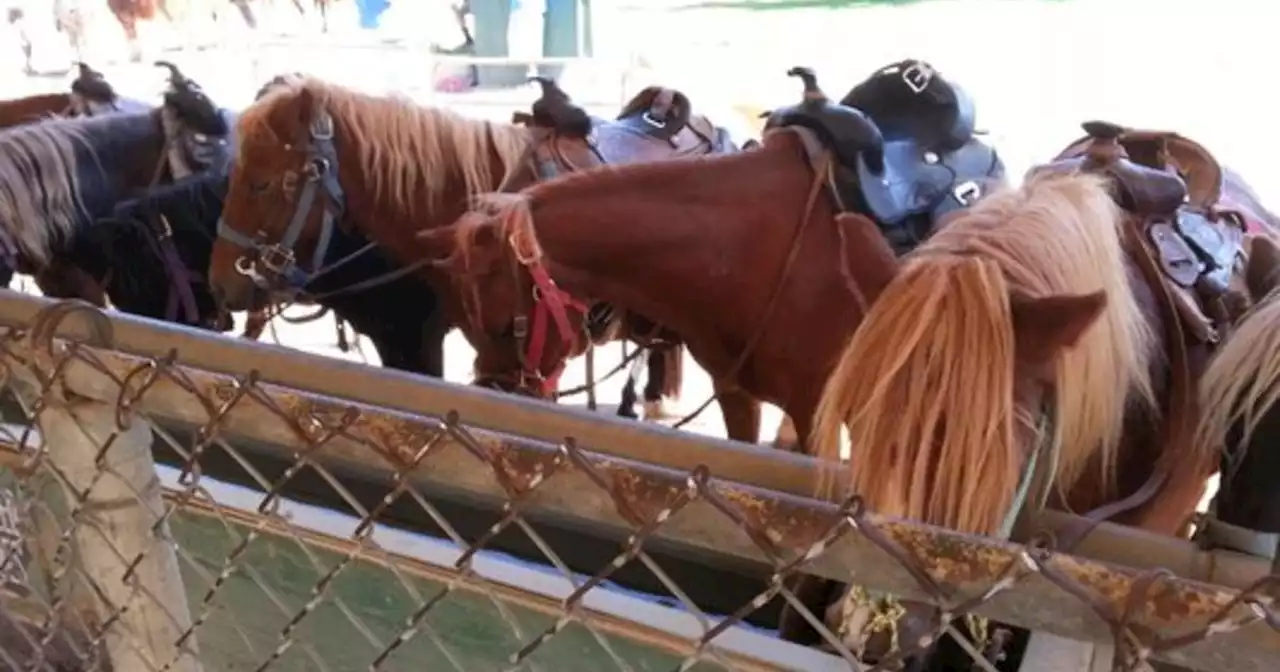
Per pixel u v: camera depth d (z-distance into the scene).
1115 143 2.00
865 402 1.17
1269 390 1.39
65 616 1.17
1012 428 1.14
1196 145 2.19
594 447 0.73
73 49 10.27
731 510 0.62
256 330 3.13
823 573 0.62
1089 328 1.25
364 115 2.78
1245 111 6.58
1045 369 1.26
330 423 0.76
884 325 1.20
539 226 2.16
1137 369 1.55
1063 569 0.55
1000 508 1.11
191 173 3.24
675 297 2.23
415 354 3.15
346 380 0.83
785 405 2.24
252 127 2.76
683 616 0.92
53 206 3.11
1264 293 1.93
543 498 0.69
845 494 0.68
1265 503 1.35
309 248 2.85
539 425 0.75
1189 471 1.58
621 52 8.38
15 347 0.92
